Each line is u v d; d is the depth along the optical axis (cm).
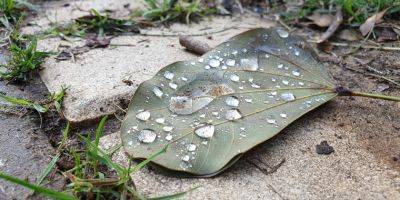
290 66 23
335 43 30
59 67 27
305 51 24
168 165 19
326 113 23
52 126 23
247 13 35
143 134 20
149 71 26
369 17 32
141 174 19
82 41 30
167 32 32
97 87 25
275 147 21
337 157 20
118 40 30
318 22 32
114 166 18
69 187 19
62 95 23
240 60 23
